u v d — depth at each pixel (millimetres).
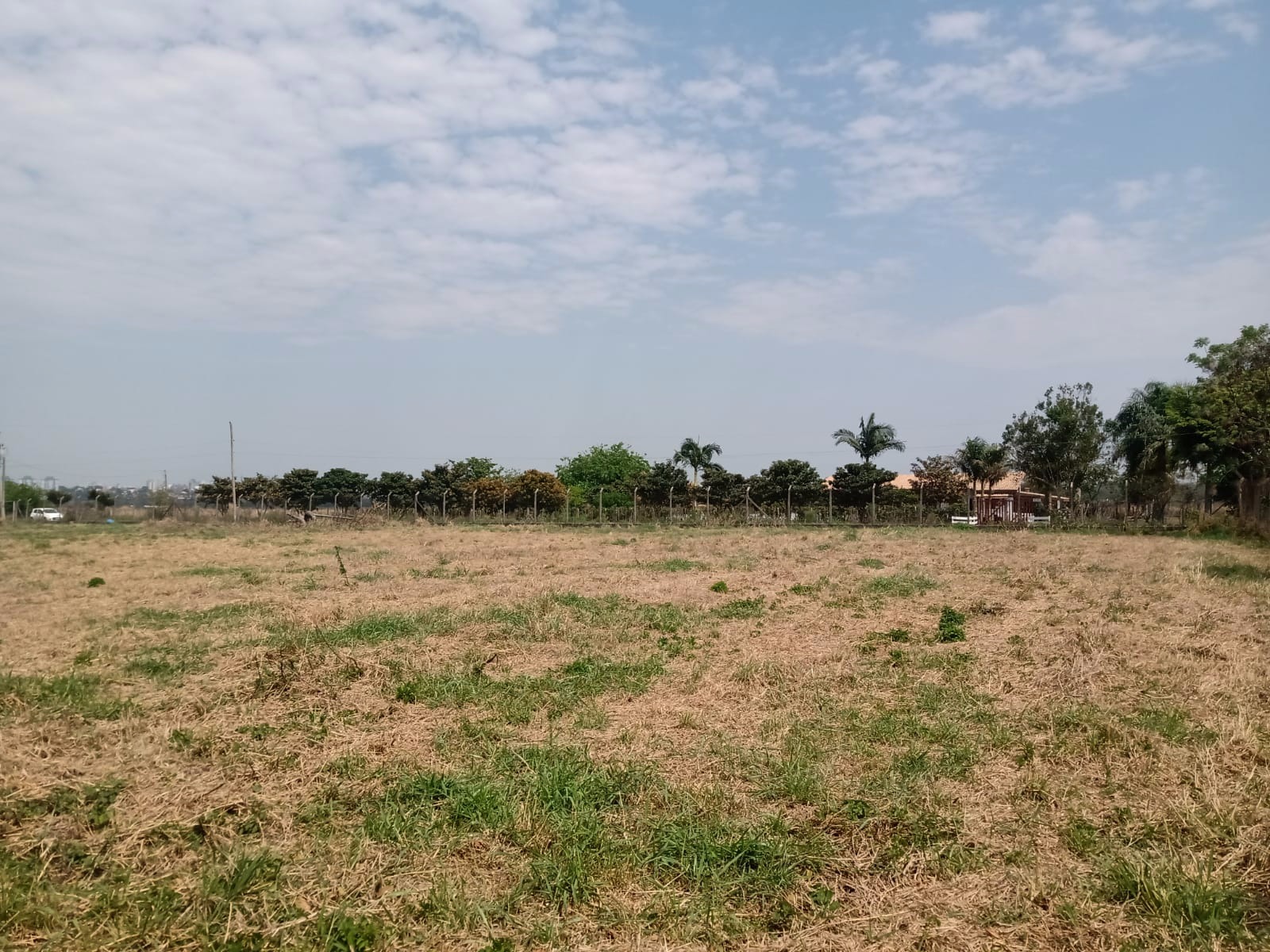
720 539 32250
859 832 5230
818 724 7512
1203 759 6250
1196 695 8117
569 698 8414
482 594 15633
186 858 4996
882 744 6980
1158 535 34688
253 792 5973
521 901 4473
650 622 12680
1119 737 6867
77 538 35500
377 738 7168
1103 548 26141
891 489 52000
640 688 8836
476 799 5680
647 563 21906
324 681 8859
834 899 4504
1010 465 54406
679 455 61312
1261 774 6016
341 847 5117
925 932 4164
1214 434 32812
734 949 4078
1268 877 4633
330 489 68812
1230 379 33531
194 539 35062
